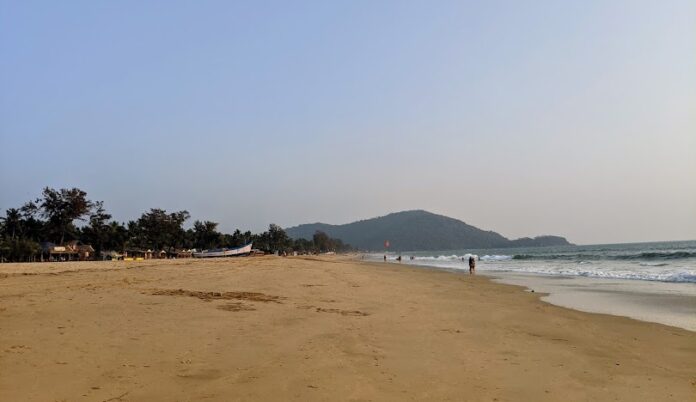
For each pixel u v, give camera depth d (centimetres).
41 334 975
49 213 9775
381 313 1559
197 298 1727
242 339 1030
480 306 1919
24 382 668
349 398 669
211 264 5544
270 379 743
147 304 1501
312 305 1686
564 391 754
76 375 713
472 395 713
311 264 6694
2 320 1124
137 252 11275
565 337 1255
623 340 1226
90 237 10756
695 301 2131
